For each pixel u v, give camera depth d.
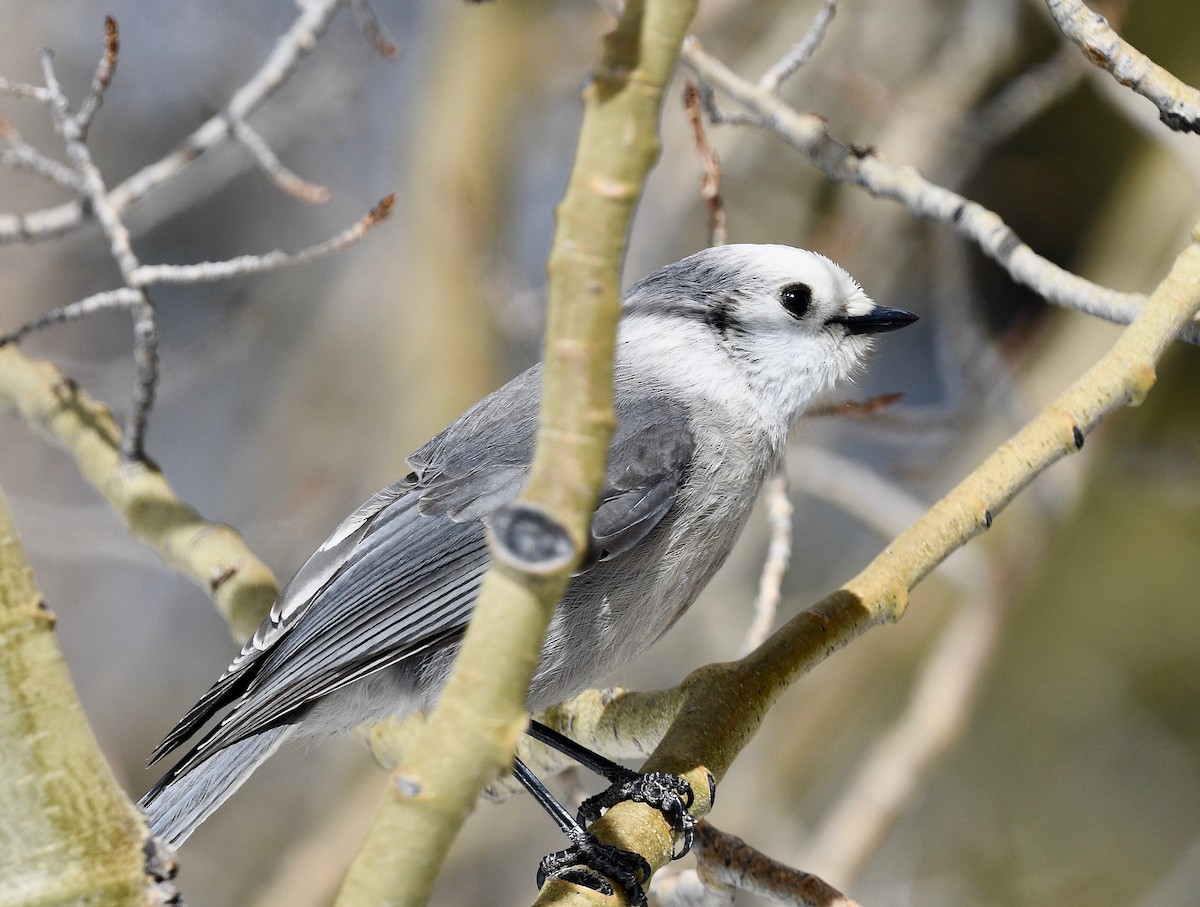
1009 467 6.00
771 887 5.77
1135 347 5.81
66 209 8.19
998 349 10.80
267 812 12.81
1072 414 5.91
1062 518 10.83
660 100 3.14
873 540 13.21
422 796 3.39
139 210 12.98
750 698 5.65
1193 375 12.61
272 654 6.58
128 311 14.93
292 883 11.30
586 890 4.68
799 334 6.99
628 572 6.50
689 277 7.16
